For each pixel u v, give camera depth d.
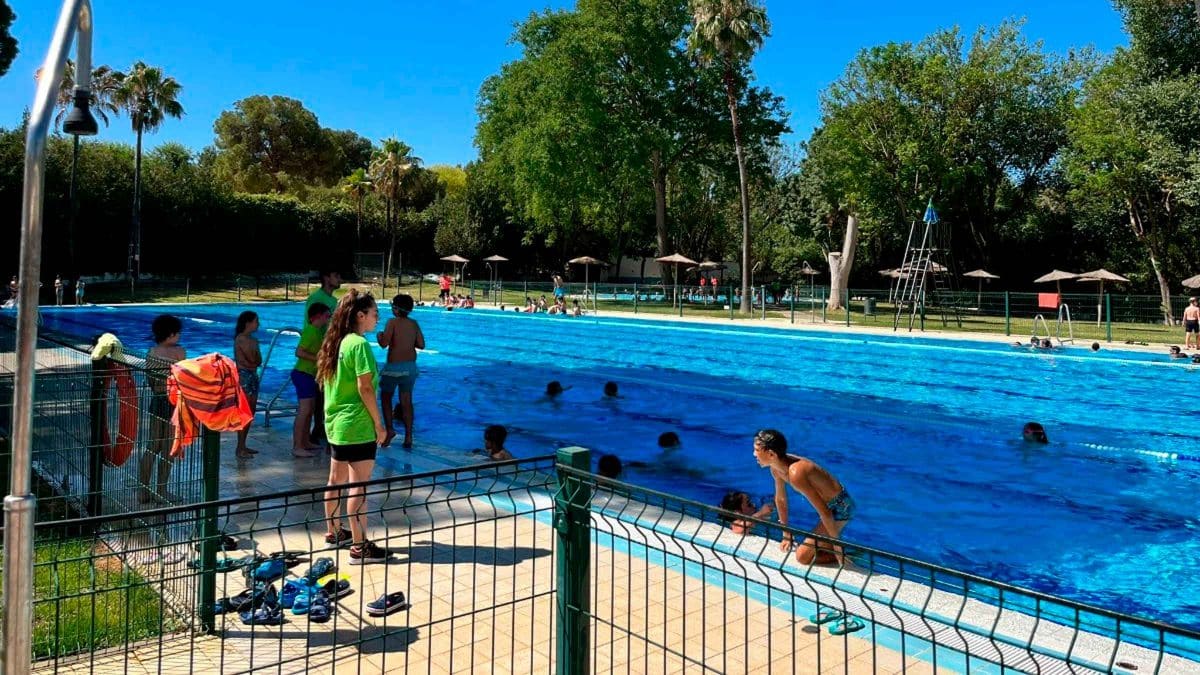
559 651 3.61
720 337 26.53
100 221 43.72
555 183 39.94
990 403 14.09
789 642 4.05
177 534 4.75
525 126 41.06
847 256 37.56
